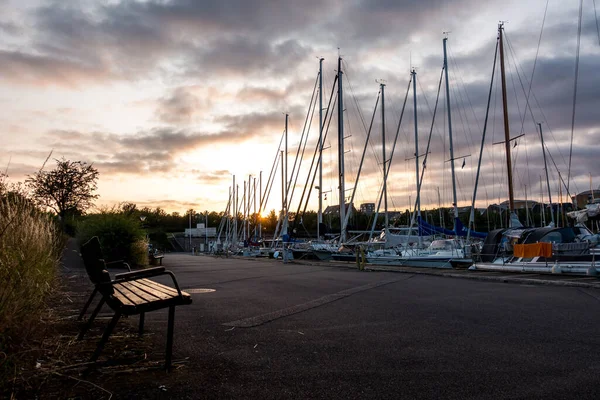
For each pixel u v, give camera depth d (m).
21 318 4.87
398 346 5.52
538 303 9.37
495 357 5.00
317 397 3.74
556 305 9.06
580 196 31.50
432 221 59.47
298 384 4.06
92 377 4.18
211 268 24.19
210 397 3.71
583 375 4.32
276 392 3.85
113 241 23.28
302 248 37.38
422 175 34.44
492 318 7.51
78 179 26.61
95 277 4.67
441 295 10.82
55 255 9.78
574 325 6.87
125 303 4.29
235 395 3.77
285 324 6.96
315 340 5.84
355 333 6.29
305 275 18.12
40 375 4.13
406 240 30.98
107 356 4.92
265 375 4.32
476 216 66.00
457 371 4.47
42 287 5.96
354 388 3.96
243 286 13.22
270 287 12.88
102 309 8.14
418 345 5.57
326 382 4.12
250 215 77.69
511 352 5.22
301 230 54.41
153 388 3.90
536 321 7.22
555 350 5.31
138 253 24.12
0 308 4.32
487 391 3.89
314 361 4.83
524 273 18.09
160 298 4.45
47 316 6.91
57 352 4.99
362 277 16.98
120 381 4.08
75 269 17.45
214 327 6.70
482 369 4.54
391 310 8.39
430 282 14.66
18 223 6.00
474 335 6.15
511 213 27.97
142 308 4.26
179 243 110.19
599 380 4.16
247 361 4.82
